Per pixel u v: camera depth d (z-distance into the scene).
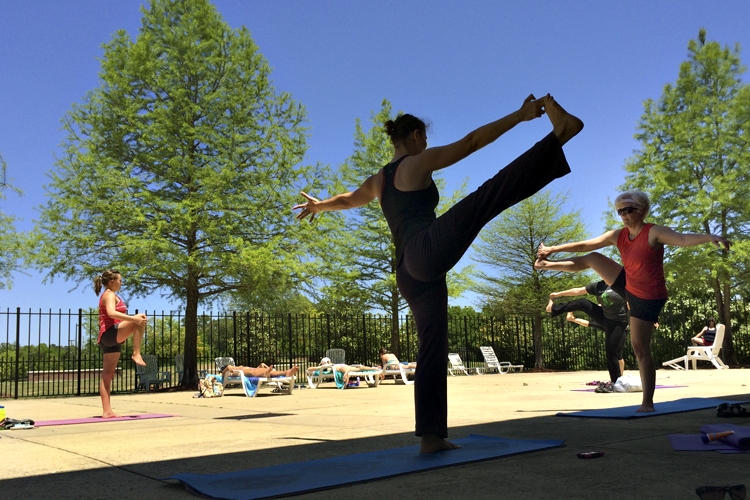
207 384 10.55
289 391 11.29
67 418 6.22
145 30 14.77
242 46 15.12
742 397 6.34
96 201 12.82
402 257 2.81
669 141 19.50
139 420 5.88
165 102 14.26
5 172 12.10
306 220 14.79
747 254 16.97
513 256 22.08
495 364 19.23
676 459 2.63
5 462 3.26
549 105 2.40
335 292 17.28
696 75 19.38
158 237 12.84
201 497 2.25
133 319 5.95
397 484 2.31
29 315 12.44
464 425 4.43
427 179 2.86
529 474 2.38
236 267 13.63
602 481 2.20
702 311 21.58
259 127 14.97
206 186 13.54
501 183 2.38
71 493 2.40
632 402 6.00
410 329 20.22
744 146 18.20
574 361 22.36
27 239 13.04
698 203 17.88
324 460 2.89
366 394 10.13
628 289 4.76
